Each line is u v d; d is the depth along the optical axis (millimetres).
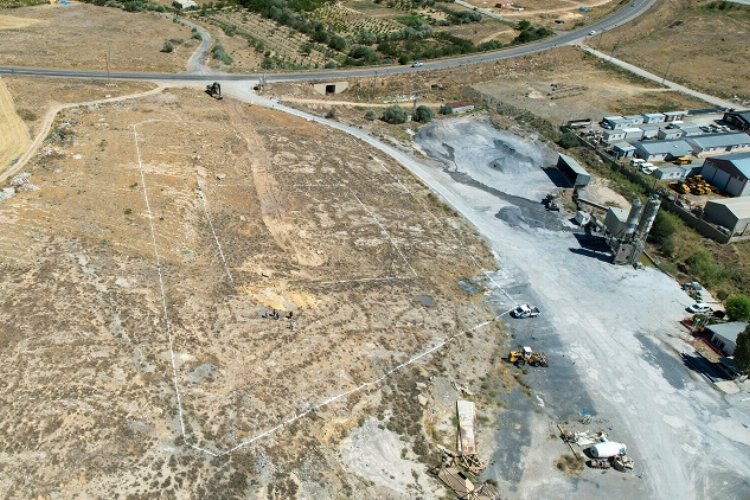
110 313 50688
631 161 94500
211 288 55688
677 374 55531
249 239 64000
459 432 47406
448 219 74688
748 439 49812
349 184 78500
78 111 84875
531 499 43562
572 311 62031
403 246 67688
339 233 68000
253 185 74188
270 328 52375
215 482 39375
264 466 41031
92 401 43062
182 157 77125
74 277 53969
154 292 53844
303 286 58438
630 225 67750
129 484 38281
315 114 99250
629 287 66438
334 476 41750
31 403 42312
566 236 74500
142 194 67438
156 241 60406
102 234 60000
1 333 47375
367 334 53906
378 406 47469
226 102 96562
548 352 56719
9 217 60500
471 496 42594
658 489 45188
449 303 60250
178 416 43156
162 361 47156
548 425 49531
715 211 78438
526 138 99562
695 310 63156
